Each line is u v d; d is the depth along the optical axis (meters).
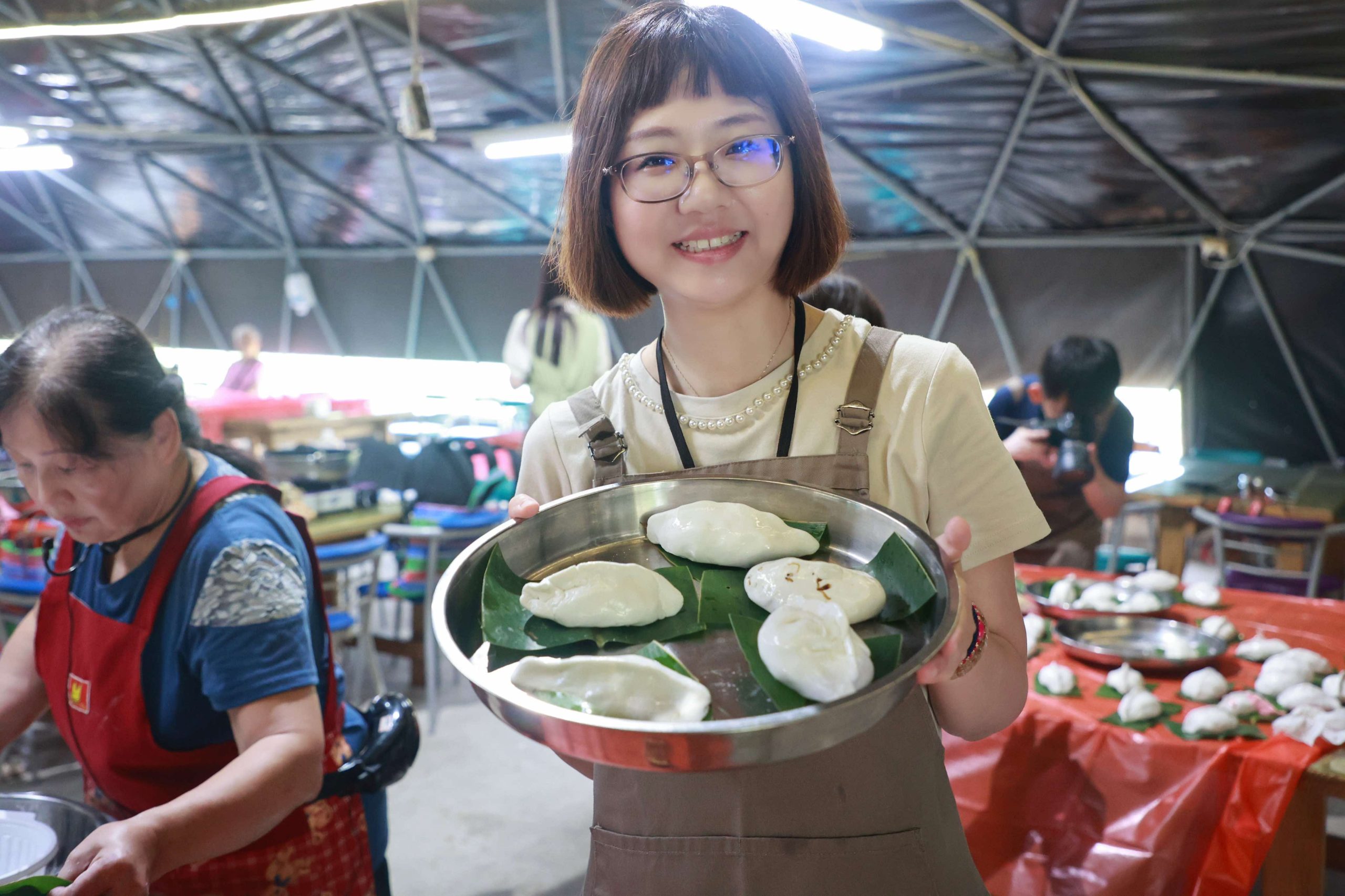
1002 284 6.86
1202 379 6.35
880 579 0.84
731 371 0.99
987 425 0.94
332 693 1.42
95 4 6.58
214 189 9.70
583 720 0.59
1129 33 4.52
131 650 1.23
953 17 4.66
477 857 2.92
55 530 2.84
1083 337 2.93
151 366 1.23
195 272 11.19
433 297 9.70
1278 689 1.86
